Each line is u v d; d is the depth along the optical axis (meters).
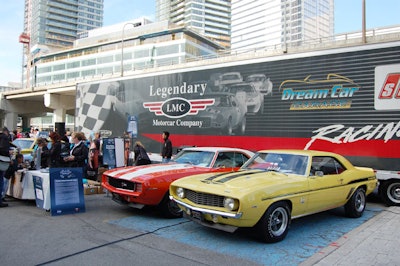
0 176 7.34
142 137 12.83
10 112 44.88
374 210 7.65
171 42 79.94
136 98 13.14
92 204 7.89
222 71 10.58
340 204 6.50
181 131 11.61
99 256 4.48
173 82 11.93
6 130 9.86
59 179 6.88
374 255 4.42
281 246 5.04
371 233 5.47
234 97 10.24
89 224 6.11
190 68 11.42
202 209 5.21
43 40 155.50
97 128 14.61
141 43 87.75
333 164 6.59
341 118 8.27
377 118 7.77
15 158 8.16
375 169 7.77
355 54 8.14
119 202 6.86
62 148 8.21
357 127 8.04
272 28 95.19
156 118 12.41
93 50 94.62
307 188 5.64
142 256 4.52
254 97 9.80
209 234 5.59
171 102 11.95
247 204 4.77
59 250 4.70
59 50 110.88
